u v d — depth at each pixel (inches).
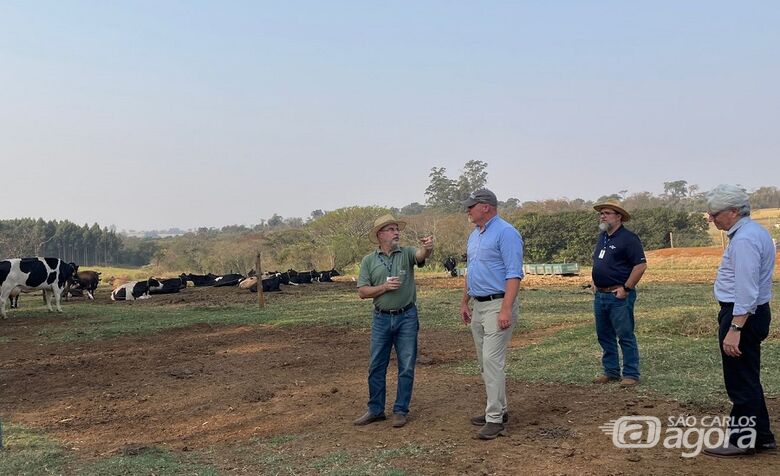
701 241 1868.8
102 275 1622.8
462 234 1839.3
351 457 200.5
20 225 3129.9
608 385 282.2
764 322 183.6
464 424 232.2
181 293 1048.8
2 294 677.9
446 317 580.4
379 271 237.8
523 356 369.7
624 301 281.1
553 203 2527.1
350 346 441.4
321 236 2014.0
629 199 2753.4
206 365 386.0
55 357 432.8
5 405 305.1
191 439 239.9
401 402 239.5
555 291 884.6
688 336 418.3
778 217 2190.0
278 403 285.3
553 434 213.2
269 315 634.2
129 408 291.7
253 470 193.9
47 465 207.9
